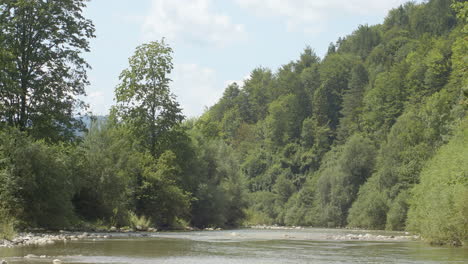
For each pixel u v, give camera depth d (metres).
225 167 76.00
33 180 34.00
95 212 44.00
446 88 101.50
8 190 32.94
